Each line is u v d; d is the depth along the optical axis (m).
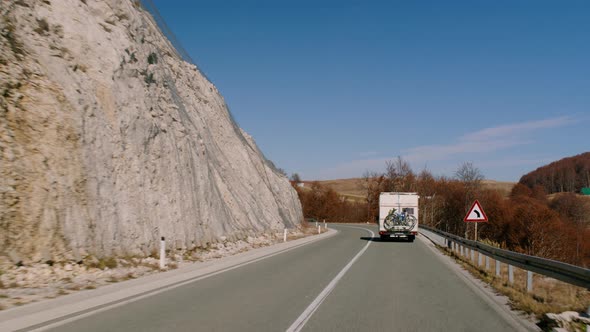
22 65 14.82
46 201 13.17
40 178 13.36
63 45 16.98
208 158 28.94
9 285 10.31
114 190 16.25
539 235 57.22
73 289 10.62
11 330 6.96
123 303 9.37
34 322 7.52
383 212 33.28
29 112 14.17
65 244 13.16
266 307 9.12
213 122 34.72
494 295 11.04
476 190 75.06
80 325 7.38
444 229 87.88
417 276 14.41
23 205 12.54
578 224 69.75
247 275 14.02
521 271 19.59
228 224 25.47
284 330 7.29
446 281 13.40
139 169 17.94
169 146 20.44
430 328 7.59
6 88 13.87
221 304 9.37
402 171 93.69
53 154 14.18
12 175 12.66
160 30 30.44
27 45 15.52
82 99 16.16
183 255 18.39
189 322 7.72
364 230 53.16
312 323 7.80
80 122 15.66
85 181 14.94
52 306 8.63
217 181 28.84
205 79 36.44
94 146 15.95
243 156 37.00
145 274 13.73
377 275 14.41
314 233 44.19
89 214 14.52
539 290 13.70
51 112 14.78
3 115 13.37
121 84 18.55
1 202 12.02
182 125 22.73
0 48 14.37
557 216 59.50
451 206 85.25
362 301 9.92
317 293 10.86
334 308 9.11
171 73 28.80
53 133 14.53
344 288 11.70
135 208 16.97
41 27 16.58
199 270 15.12
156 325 7.48
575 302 10.13
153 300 9.74
